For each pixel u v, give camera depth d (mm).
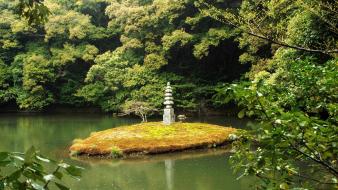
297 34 7941
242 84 2412
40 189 1254
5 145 13930
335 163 2584
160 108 22391
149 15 23281
